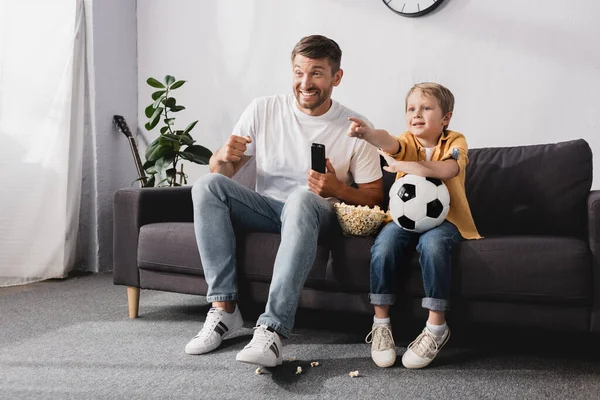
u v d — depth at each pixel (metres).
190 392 1.42
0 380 1.50
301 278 1.61
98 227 3.12
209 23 3.15
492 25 2.56
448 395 1.39
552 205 1.93
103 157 3.14
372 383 1.48
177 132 2.97
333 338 1.90
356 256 1.73
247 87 3.07
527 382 1.48
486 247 1.62
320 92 1.92
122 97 3.27
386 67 2.76
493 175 2.04
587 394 1.39
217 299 1.76
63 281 2.88
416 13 2.65
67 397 1.39
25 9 2.82
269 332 1.54
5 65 2.77
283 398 1.38
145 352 1.74
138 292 2.17
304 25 2.92
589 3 2.41
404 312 1.71
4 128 2.78
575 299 1.55
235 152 1.85
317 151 1.85
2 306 2.35
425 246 1.61
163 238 2.02
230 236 1.79
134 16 3.33
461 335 1.94
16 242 2.80
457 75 2.63
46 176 2.86
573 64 2.45
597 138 2.44
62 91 2.89
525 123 2.53
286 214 1.66
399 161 1.72
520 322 1.62
